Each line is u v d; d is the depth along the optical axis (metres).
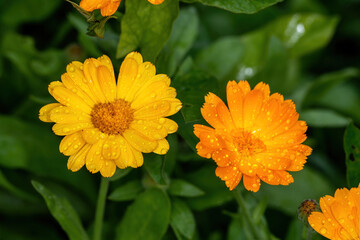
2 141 0.53
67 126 0.43
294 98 0.59
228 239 0.51
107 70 0.44
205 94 0.48
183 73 0.51
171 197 0.49
